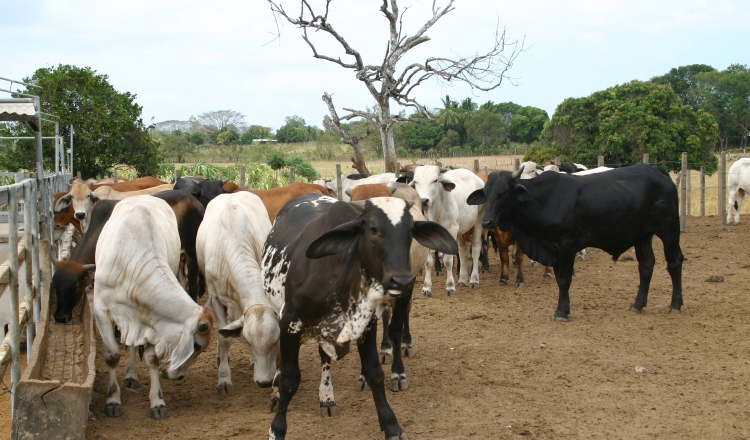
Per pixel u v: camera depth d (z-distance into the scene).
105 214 7.27
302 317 4.73
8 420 6.00
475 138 66.69
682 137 31.48
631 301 9.45
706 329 7.83
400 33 18.58
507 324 8.45
